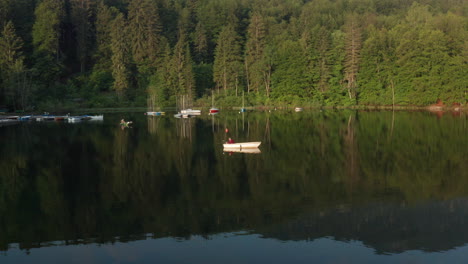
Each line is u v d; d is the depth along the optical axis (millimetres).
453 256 13062
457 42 80188
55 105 94875
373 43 91375
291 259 13195
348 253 13469
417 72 82812
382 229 15367
